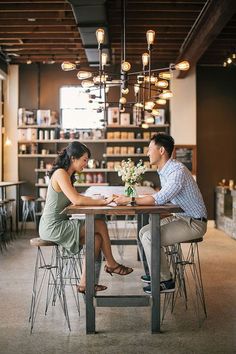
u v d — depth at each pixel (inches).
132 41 351.9
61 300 173.8
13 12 294.8
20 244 331.0
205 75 430.9
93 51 339.0
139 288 201.3
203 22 289.3
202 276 225.0
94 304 144.5
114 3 278.2
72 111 417.4
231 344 135.0
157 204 151.9
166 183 153.9
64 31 326.6
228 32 331.9
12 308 172.1
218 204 410.9
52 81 425.4
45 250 304.7
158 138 161.5
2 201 334.3
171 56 398.6
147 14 295.1
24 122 416.5
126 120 415.5
